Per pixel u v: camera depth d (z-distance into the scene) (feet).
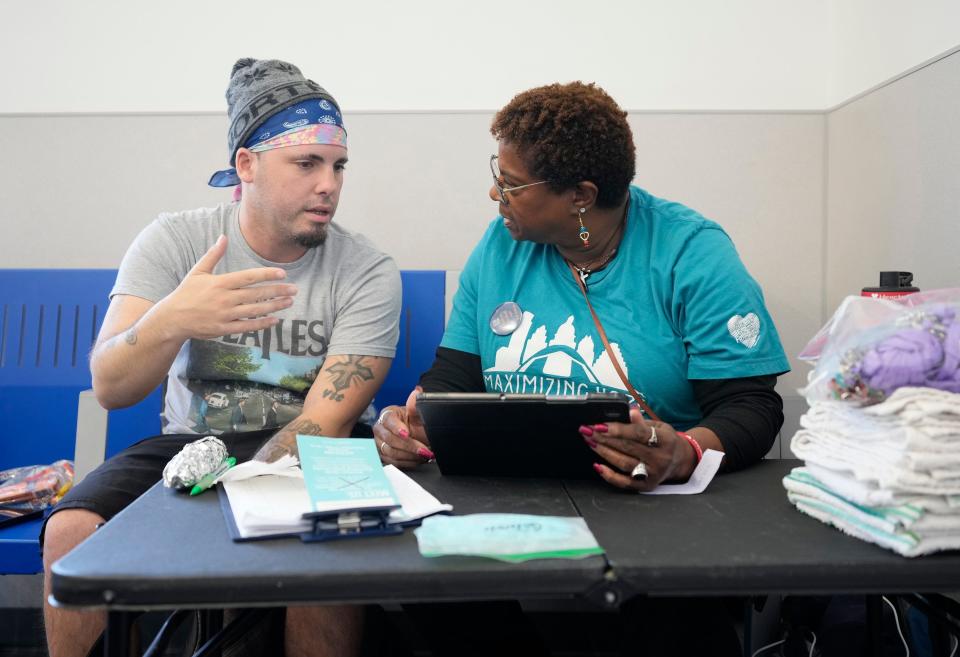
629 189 4.54
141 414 5.65
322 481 2.80
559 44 6.57
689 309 4.05
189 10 6.53
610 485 3.26
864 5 6.03
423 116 6.43
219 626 4.27
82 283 5.88
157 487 3.14
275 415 4.91
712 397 3.93
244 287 3.98
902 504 2.36
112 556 2.31
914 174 5.38
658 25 6.57
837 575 2.30
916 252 5.38
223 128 6.40
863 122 5.97
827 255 6.54
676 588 2.27
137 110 6.52
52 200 6.44
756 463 3.69
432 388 4.47
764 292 6.57
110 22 6.51
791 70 6.59
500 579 2.23
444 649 3.85
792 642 4.57
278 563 2.27
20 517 4.87
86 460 5.29
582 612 6.04
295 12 6.55
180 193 6.45
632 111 6.46
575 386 4.24
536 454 3.24
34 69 6.52
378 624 4.49
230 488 2.99
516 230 4.28
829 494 2.68
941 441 2.38
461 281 4.86
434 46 6.57
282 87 4.72
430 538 2.37
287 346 4.91
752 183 6.50
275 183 4.69
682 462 3.15
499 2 6.55
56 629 3.80
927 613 3.13
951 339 2.53
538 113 3.99
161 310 3.98
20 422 5.85
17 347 5.86
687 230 4.21
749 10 6.56
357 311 4.90
